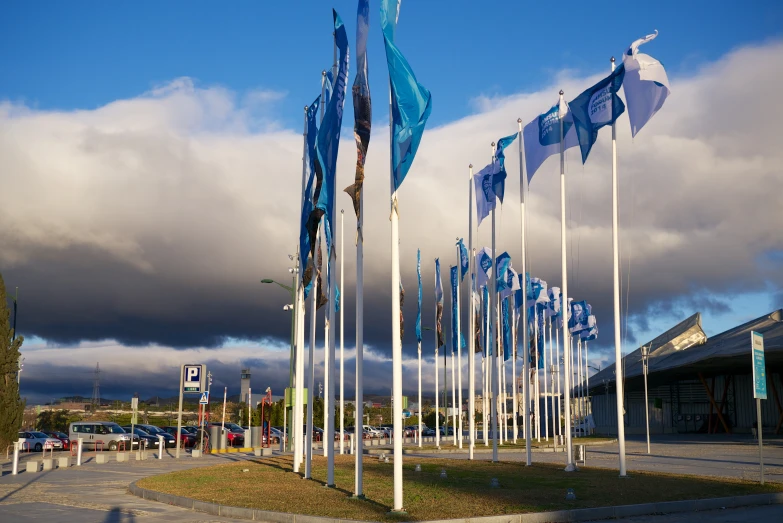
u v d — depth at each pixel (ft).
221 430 161.07
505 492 57.67
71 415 408.05
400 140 52.54
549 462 101.40
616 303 74.43
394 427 48.67
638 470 82.12
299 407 83.10
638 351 311.27
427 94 53.16
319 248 75.61
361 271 57.93
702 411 291.58
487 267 112.68
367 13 58.44
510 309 143.23
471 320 108.88
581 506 49.93
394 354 49.90
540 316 171.22
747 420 268.62
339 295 111.45
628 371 279.90
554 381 221.05
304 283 76.69
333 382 65.26
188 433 189.47
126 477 84.12
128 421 368.68
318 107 75.41
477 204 99.86
